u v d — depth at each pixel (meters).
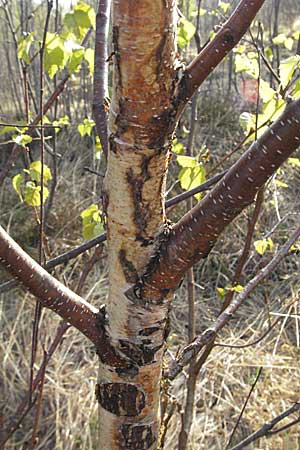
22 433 1.81
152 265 0.56
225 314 0.76
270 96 0.82
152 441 0.64
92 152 3.28
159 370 0.62
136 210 0.54
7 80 3.77
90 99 3.61
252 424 1.89
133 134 0.50
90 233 1.05
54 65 0.95
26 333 2.15
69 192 3.03
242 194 0.48
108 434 0.63
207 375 2.05
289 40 1.33
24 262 0.53
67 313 0.58
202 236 0.52
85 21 0.93
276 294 2.48
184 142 3.21
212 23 3.23
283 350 2.21
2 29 3.55
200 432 1.80
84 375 2.03
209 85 3.83
